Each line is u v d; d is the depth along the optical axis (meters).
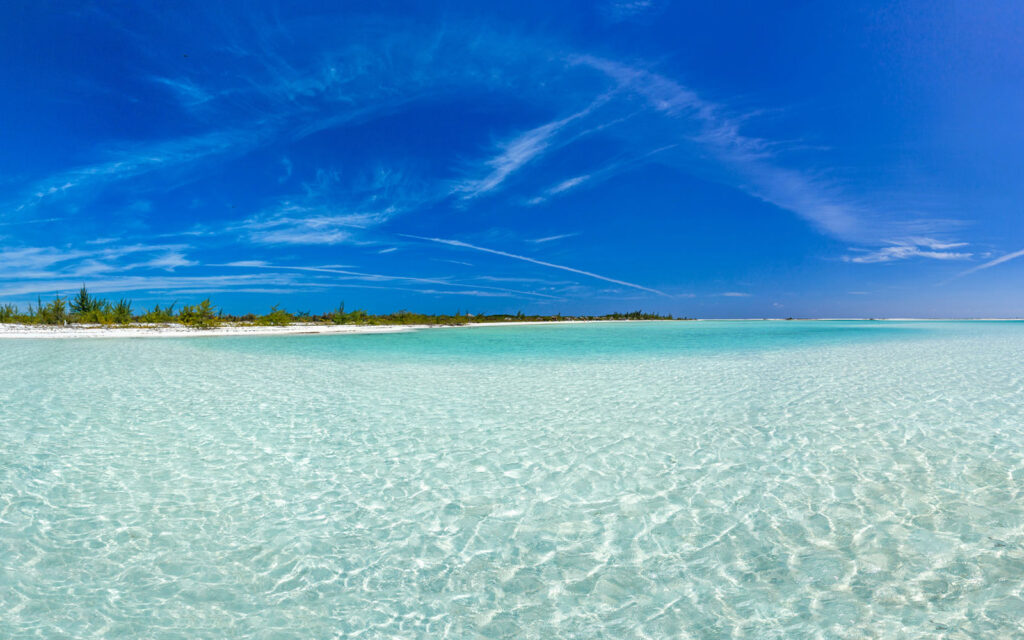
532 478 4.86
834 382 10.12
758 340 23.36
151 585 3.07
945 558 3.35
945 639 2.59
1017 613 2.78
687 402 8.23
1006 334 27.70
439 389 9.49
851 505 4.18
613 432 6.43
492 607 2.91
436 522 3.95
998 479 4.68
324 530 3.79
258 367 12.51
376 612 2.86
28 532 3.70
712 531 3.78
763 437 6.16
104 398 8.40
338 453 5.59
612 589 3.08
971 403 7.93
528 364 13.37
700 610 2.87
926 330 33.72
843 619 2.76
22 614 2.77
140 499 4.31
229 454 5.52
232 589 3.05
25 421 6.83
